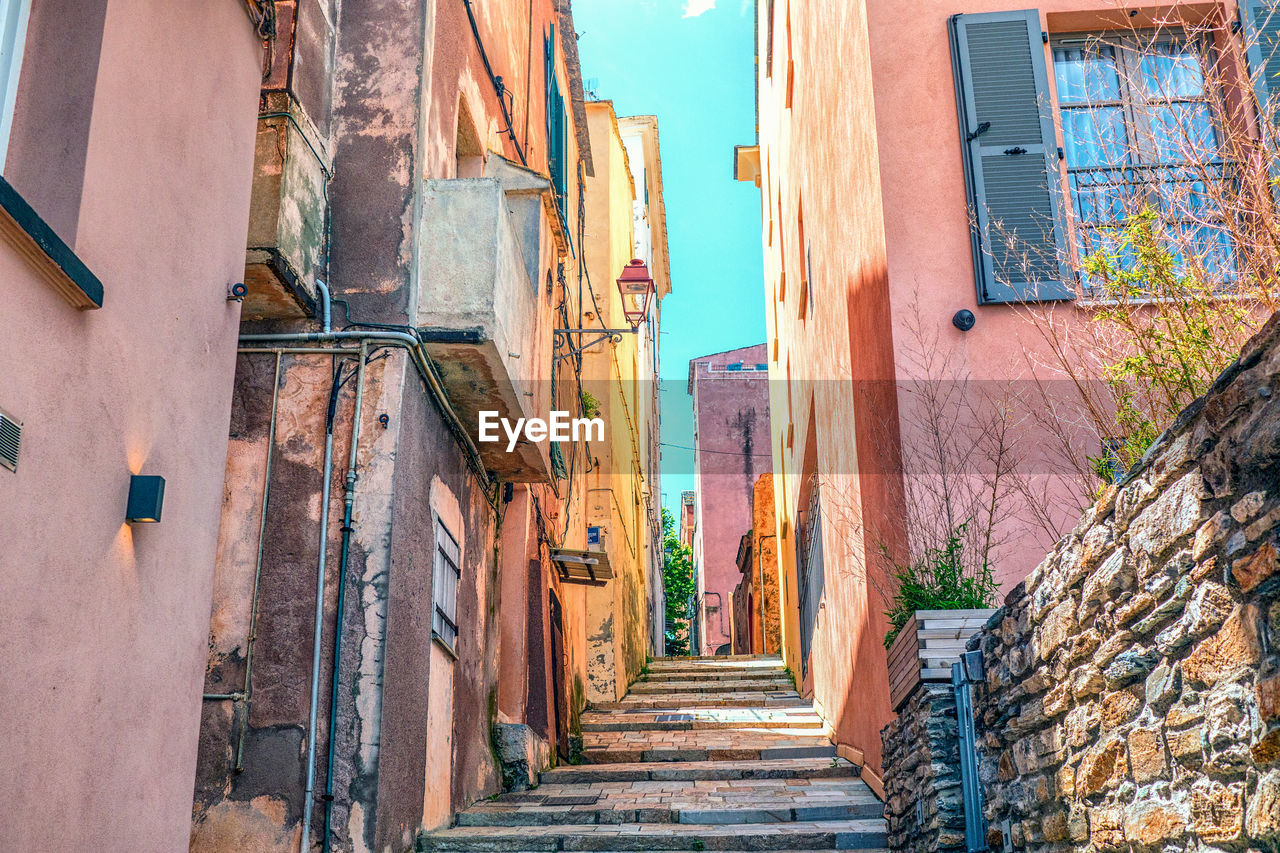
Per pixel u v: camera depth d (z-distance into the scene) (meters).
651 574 22.66
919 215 6.55
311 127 5.92
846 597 8.57
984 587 5.54
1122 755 3.09
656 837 6.16
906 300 6.39
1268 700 2.33
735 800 7.17
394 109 6.21
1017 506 5.93
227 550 5.57
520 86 9.25
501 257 6.25
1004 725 4.22
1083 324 6.07
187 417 3.92
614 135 17.27
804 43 11.36
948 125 6.71
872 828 6.38
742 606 26.80
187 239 3.98
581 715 11.59
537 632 9.10
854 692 8.27
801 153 11.96
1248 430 2.38
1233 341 4.00
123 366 3.50
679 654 34.00
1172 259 4.27
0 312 2.90
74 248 3.27
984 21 6.78
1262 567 2.35
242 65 4.50
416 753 5.87
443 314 6.00
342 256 5.99
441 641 6.47
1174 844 2.78
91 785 3.24
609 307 16.08
